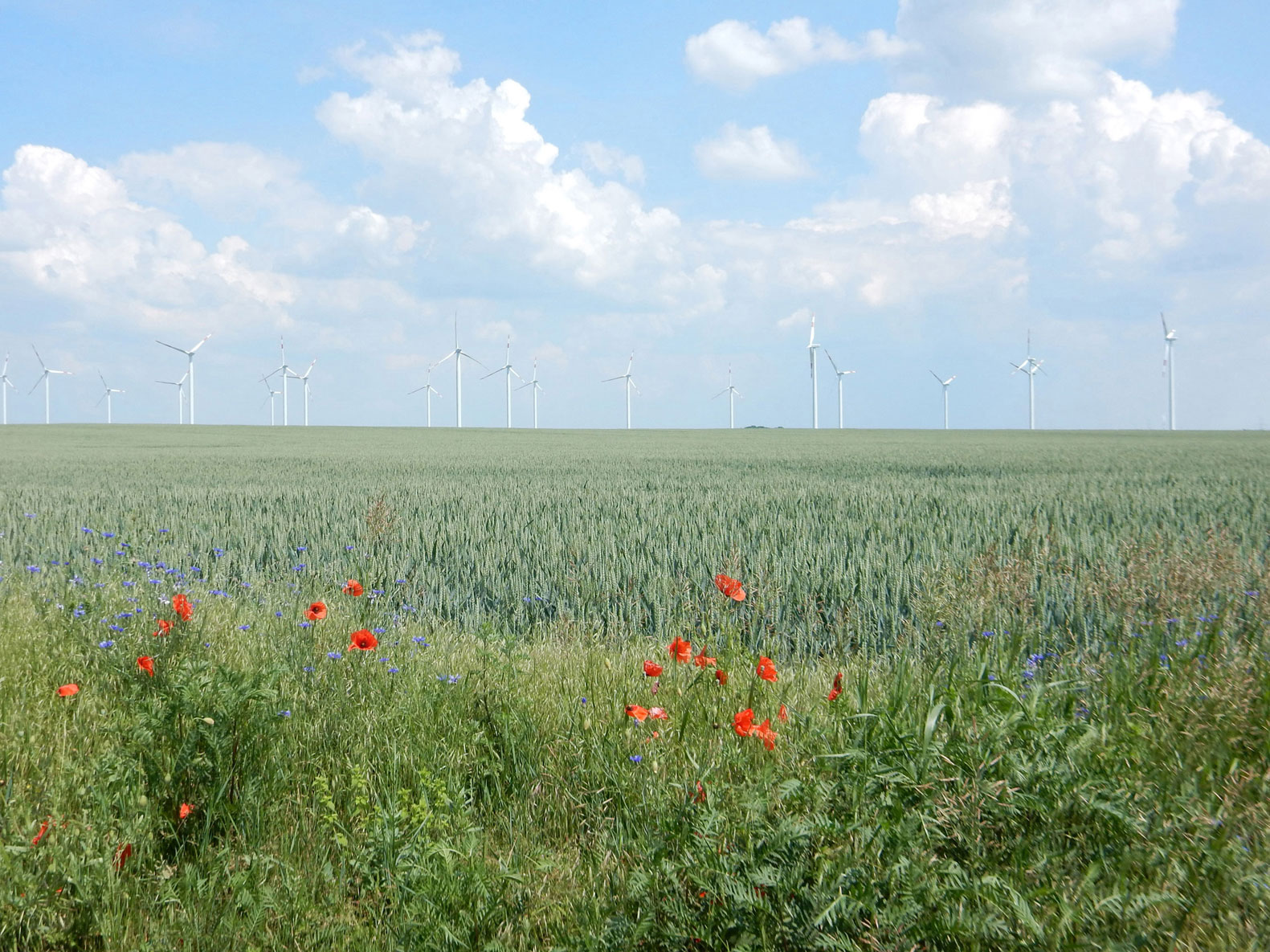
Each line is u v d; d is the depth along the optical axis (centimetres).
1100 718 425
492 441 6850
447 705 466
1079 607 741
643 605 841
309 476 2619
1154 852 309
